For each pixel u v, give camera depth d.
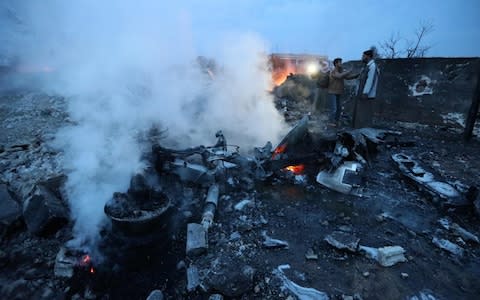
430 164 4.23
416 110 6.22
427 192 3.25
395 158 4.12
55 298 2.01
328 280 2.09
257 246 2.49
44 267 2.29
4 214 2.65
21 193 3.05
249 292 1.99
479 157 4.48
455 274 2.14
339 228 2.76
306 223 2.85
